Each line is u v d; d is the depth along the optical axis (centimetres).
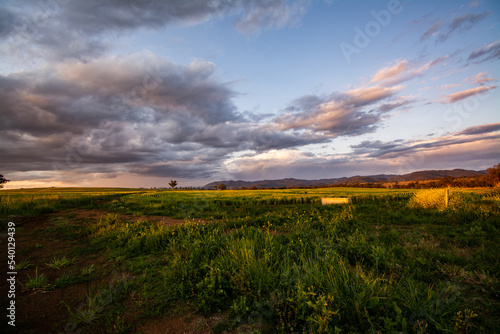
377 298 312
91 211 1533
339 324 293
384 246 602
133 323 321
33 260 569
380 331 272
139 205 1933
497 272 439
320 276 376
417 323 283
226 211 1587
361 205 1648
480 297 366
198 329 309
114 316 336
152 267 517
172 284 412
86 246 689
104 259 581
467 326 283
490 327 289
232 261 450
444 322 286
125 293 402
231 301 372
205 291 370
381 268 489
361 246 561
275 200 2217
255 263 420
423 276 443
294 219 1103
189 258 514
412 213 1193
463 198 1386
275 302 329
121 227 865
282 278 382
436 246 616
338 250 570
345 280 362
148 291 406
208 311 343
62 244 711
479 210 980
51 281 448
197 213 1495
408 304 320
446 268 456
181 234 731
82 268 519
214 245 592
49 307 357
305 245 595
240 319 321
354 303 308
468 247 626
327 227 816
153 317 335
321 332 273
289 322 300
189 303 366
